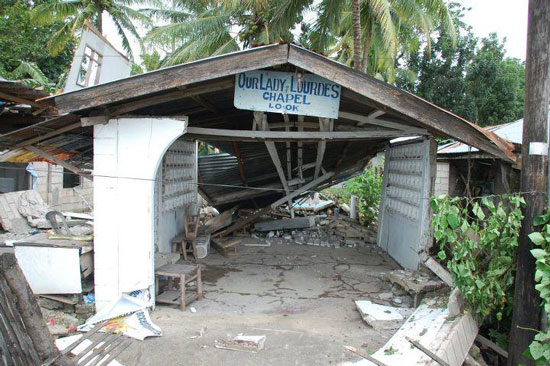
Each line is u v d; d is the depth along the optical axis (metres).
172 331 4.69
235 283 6.67
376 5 11.70
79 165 7.91
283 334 4.65
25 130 5.12
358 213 12.12
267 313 5.39
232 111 6.96
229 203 10.70
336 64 4.57
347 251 8.98
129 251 5.14
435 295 5.34
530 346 3.57
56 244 5.05
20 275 2.62
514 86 22.58
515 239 3.98
